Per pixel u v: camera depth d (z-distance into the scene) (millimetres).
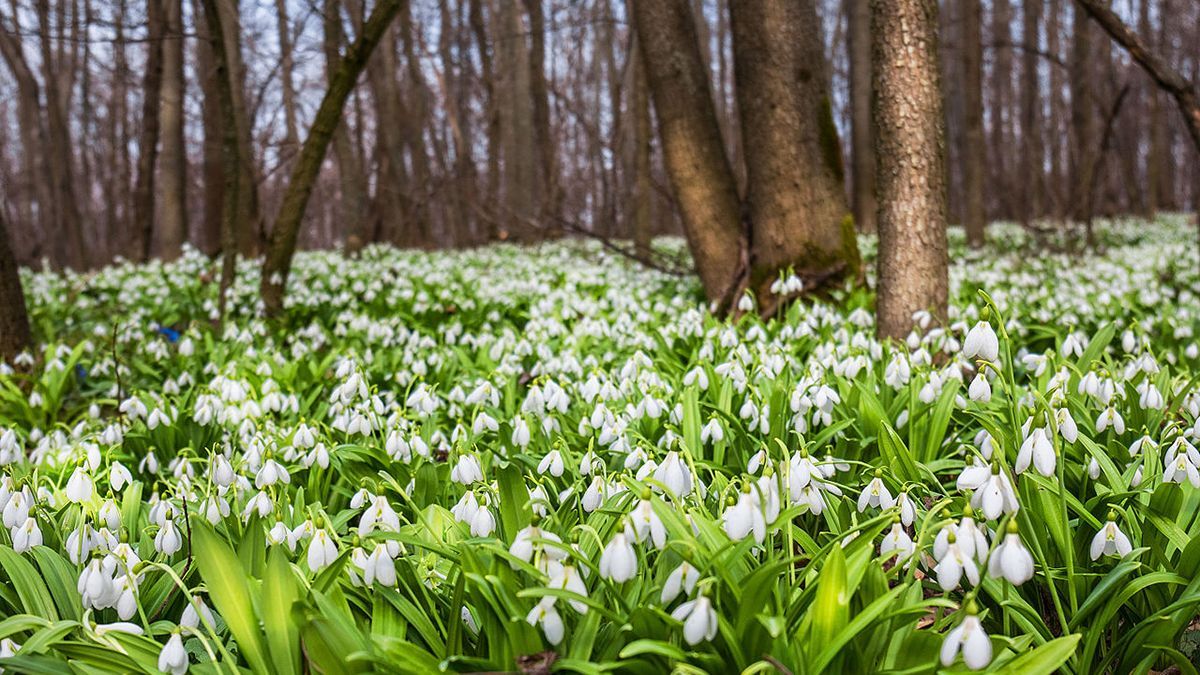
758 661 2293
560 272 13016
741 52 8445
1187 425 3895
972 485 2484
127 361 7152
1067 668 2656
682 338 6586
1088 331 7449
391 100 21297
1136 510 2938
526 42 23188
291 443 4211
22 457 4426
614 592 2432
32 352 7012
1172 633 2529
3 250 6840
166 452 4809
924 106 5734
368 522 2752
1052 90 27047
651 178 13930
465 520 2848
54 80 20734
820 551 2598
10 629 2441
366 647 2338
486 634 2439
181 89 16859
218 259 15031
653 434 4328
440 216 33250
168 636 2770
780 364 5035
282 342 8289
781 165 8281
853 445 3898
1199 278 11305
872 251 15031
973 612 1991
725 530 2447
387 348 7691
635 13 9109
